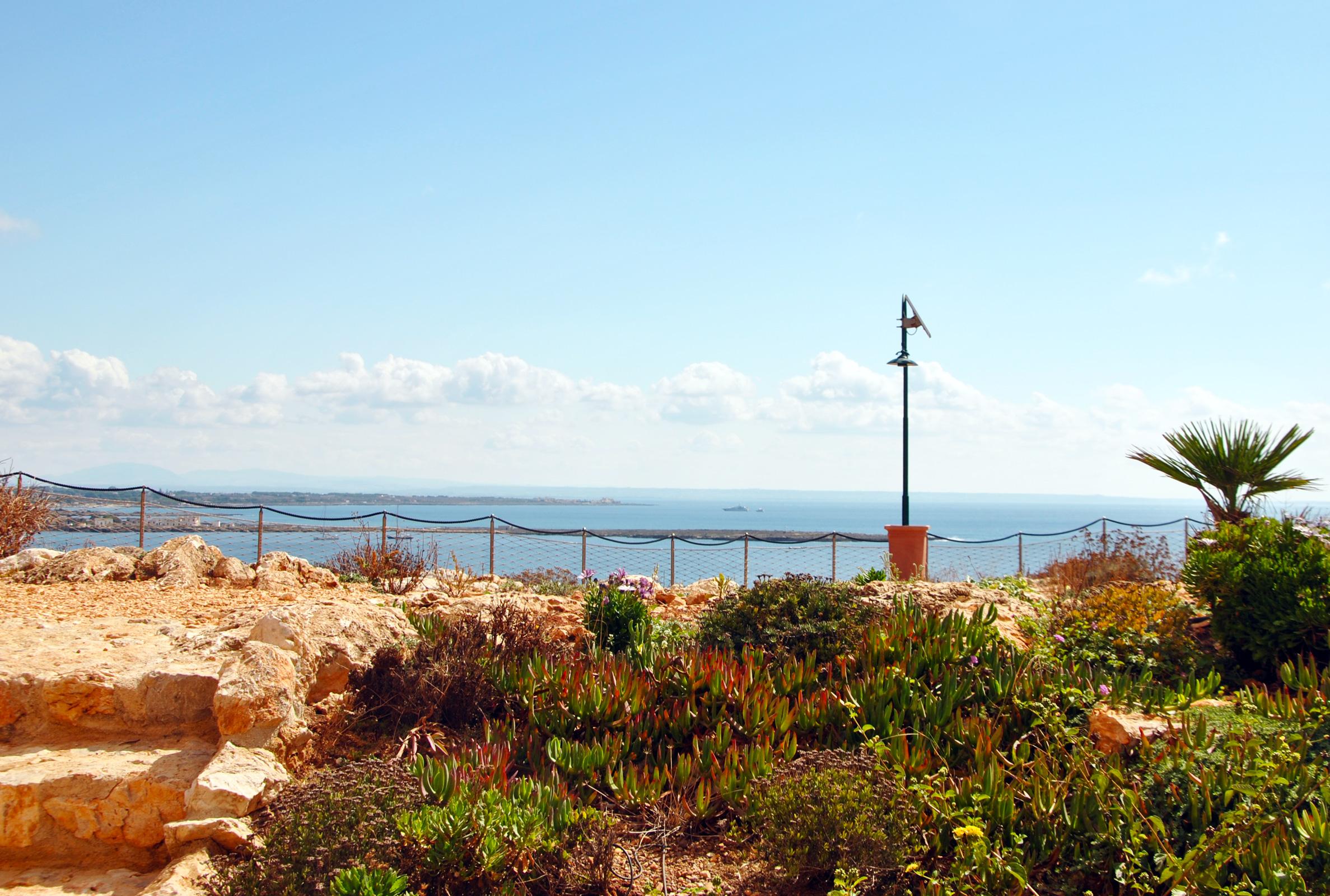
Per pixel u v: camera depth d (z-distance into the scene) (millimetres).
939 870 4727
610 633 8672
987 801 4945
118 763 5398
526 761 6008
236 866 4570
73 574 9922
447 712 6785
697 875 5008
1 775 5230
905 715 6203
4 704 5840
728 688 6535
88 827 5105
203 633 7109
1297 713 5539
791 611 8234
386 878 4125
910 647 6980
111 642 6824
